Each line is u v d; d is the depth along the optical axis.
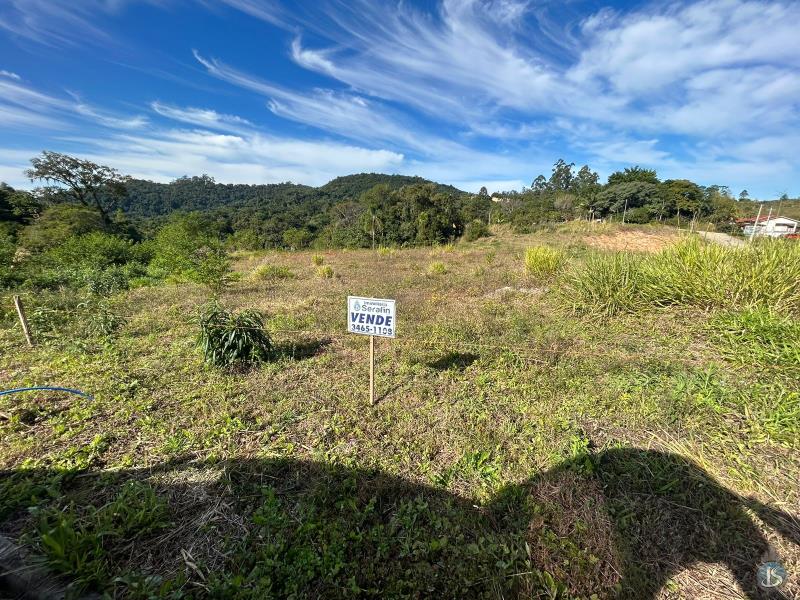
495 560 1.83
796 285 4.62
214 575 1.75
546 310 6.04
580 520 1.96
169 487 2.34
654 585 1.74
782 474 2.31
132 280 10.79
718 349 3.97
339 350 4.64
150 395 3.50
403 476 2.44
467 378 3.79
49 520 2.01
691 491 2.22
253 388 3.64
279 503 2.18
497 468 2.48
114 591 1.64
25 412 3.09
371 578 1.77
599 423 2.95
